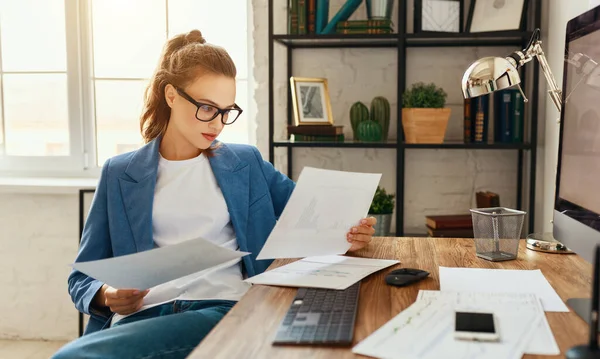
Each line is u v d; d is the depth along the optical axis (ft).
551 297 4.00
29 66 10.77
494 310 3.67
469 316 3.43
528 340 3.18
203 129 5.61
